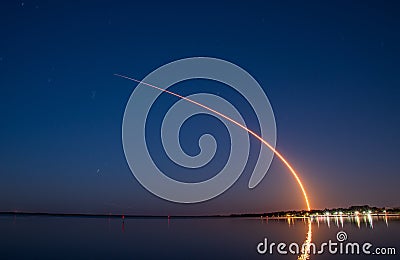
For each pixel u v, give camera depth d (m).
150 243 57.50
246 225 120.94
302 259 38.78
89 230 90.69
